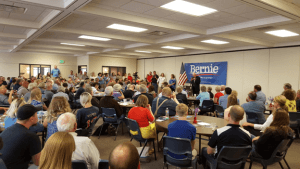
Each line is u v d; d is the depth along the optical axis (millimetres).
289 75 8086
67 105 2611
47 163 1089
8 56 12594
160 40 7953
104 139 4570
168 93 3873
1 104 4867
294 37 7066
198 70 11609
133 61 15945
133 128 3352
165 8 4332
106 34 6883
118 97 5984
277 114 2547
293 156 3754
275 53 8492
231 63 10086
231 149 2113
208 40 8039
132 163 856
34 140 1813
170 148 2459
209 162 2434
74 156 1715
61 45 10125
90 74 13961
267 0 3568
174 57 13008
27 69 13227
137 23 4973
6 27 6117
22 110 1848
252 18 4941
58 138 1116
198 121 3365
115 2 4000
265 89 8852
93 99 4824
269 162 2557
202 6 4160
